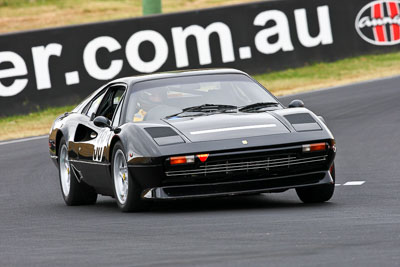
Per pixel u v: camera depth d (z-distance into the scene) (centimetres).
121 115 2888
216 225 2281
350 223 2186
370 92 6619
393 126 4953
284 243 1919
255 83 3041
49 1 14100
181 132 2636
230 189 2584
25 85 6656
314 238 1967
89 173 3048
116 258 1850
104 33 6981
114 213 2795
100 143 2920
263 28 7781
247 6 7694
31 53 6681
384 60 8262
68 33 6825
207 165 2544
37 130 6197
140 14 13200
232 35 7606
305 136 2619
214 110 2845
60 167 3362
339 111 5766
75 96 6838
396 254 1716
